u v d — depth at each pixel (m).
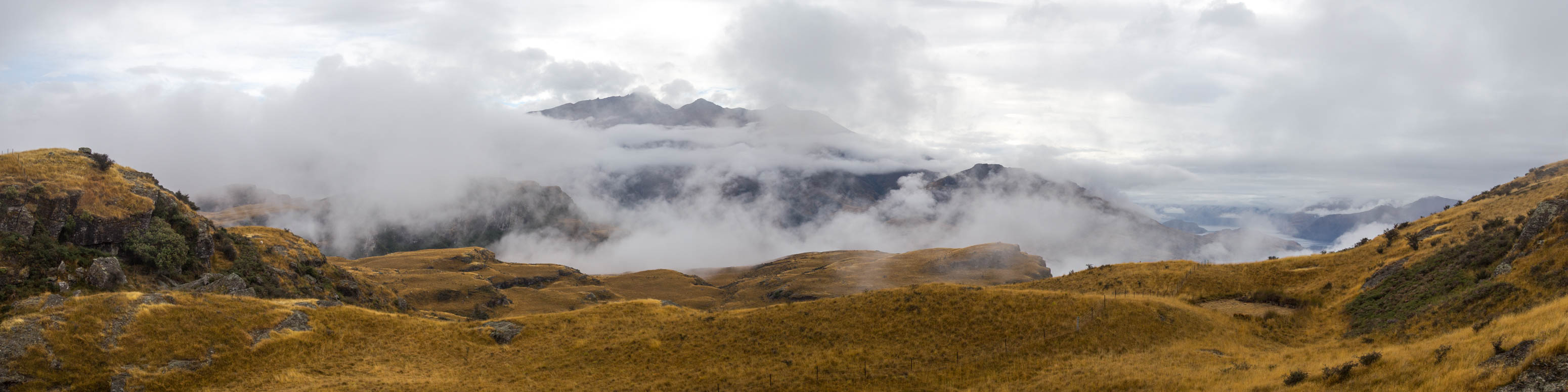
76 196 72.31
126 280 69.06
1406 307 54.19
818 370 51.84
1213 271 85.81
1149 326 54.22
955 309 59.53
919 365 51.53
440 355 61.41
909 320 58.78
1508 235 57.78
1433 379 29.00
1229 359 46.81
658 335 63.31
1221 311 67.06
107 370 50.25
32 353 48.91
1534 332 29.02
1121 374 43.22
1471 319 43.78
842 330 58.72
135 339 53.53
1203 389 37.66
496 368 58.53
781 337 59.31
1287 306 69.38
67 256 66.31
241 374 54.19
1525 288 42.59
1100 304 57.53
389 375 55.88
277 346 58.41
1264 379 37.06
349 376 55.47
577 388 52.84
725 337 60.84
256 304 63.81
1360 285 69.00
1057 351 51.34
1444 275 57.56
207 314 59.19
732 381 51.47
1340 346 48.91
